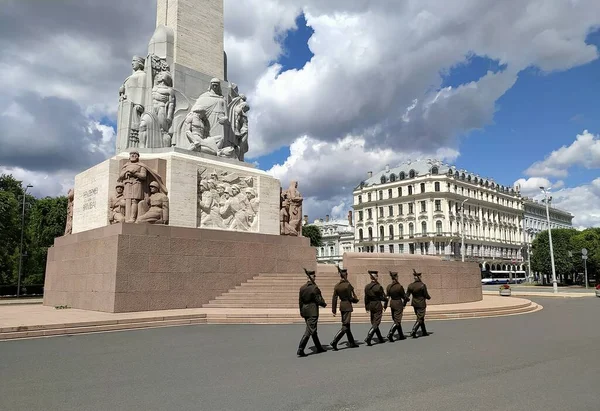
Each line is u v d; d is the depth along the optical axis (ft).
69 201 72.28
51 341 36.52
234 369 26.55
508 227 355.97
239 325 46.60
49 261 69.15
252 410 19.01
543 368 27.12
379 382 23.66
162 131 69.92
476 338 39.42
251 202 71.46
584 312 66.54
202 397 20.86
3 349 32.89
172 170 62.28
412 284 41.42
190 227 62.03
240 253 65.00
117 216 58.13
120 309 52.06
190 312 51.80
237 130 77.82
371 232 327.67
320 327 46.03
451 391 21.93
